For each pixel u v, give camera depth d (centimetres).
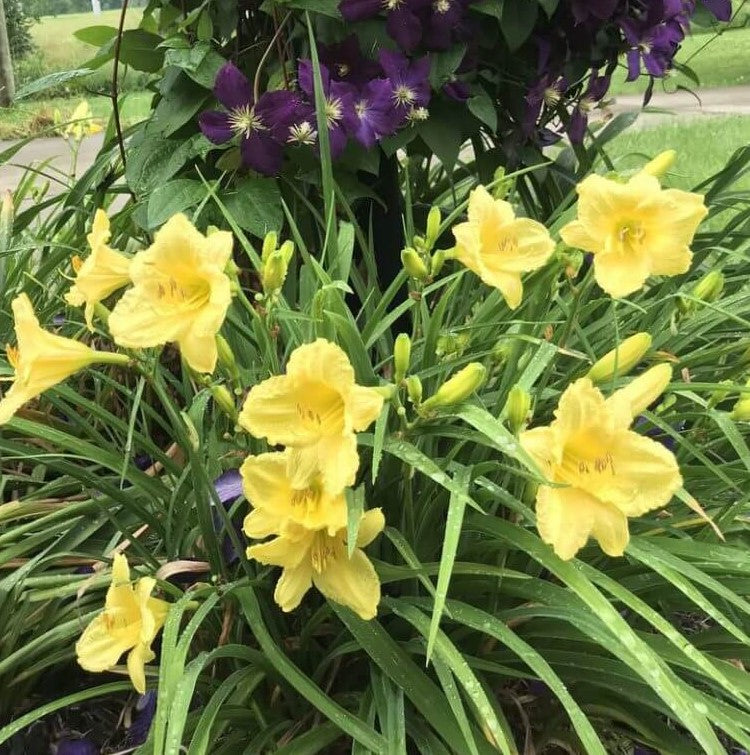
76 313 217
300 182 211
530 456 106
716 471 136
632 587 139
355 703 138
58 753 154
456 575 135
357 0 189
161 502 161
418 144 229
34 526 165
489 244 124
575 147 241
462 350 138
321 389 102
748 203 218
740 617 142
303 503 110
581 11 202
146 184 201
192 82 203
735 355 194
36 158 561
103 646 118
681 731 146
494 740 122
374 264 188
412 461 112
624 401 109
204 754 111
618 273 118
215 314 105
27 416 185
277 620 141
